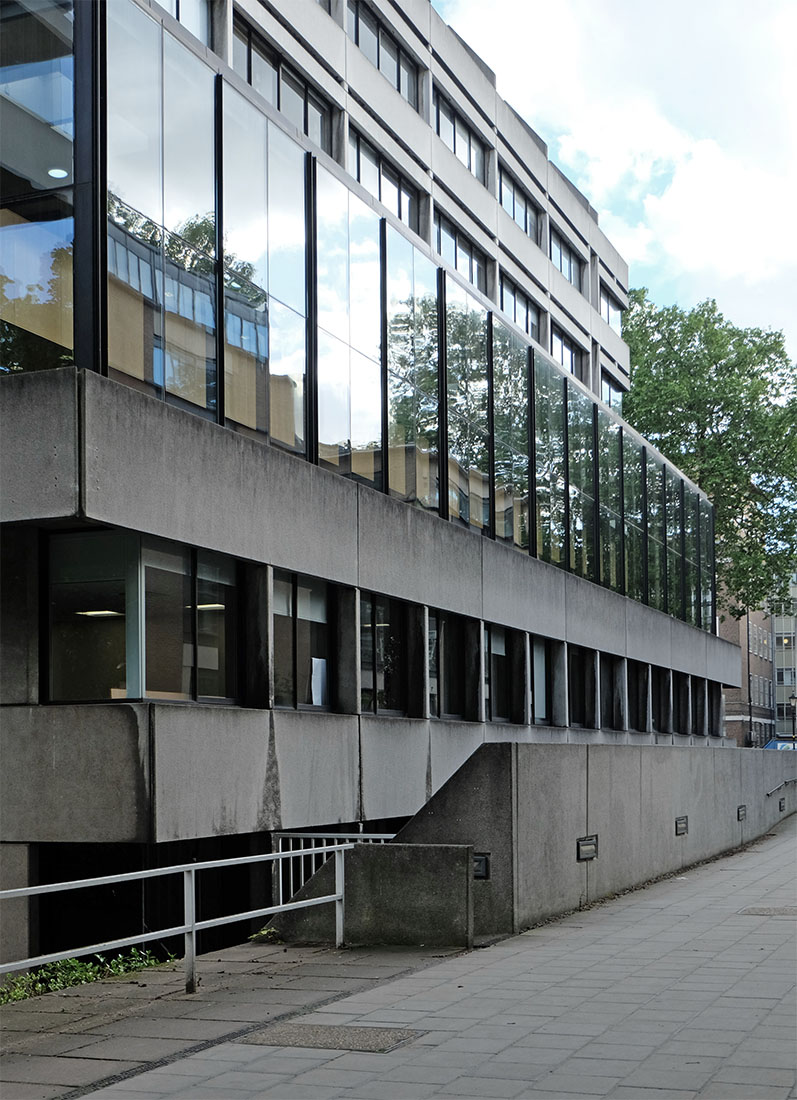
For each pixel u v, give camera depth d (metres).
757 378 60.94
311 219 20.39
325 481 19.88
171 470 15.82
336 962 11.18
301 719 18.59
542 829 13.75
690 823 20.92
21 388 14.50
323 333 20.64
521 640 28.66
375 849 12.09
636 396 62.03
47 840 15.13
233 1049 7.81
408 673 23.22
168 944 16.03
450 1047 7.70
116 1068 7.39
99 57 15.02
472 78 39.84
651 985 9.70
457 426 25.88
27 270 15.11
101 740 15.00
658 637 40.44
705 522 48.75
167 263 16.36
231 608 17.70
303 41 28.33
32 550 15.50
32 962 8.30
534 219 47.31
